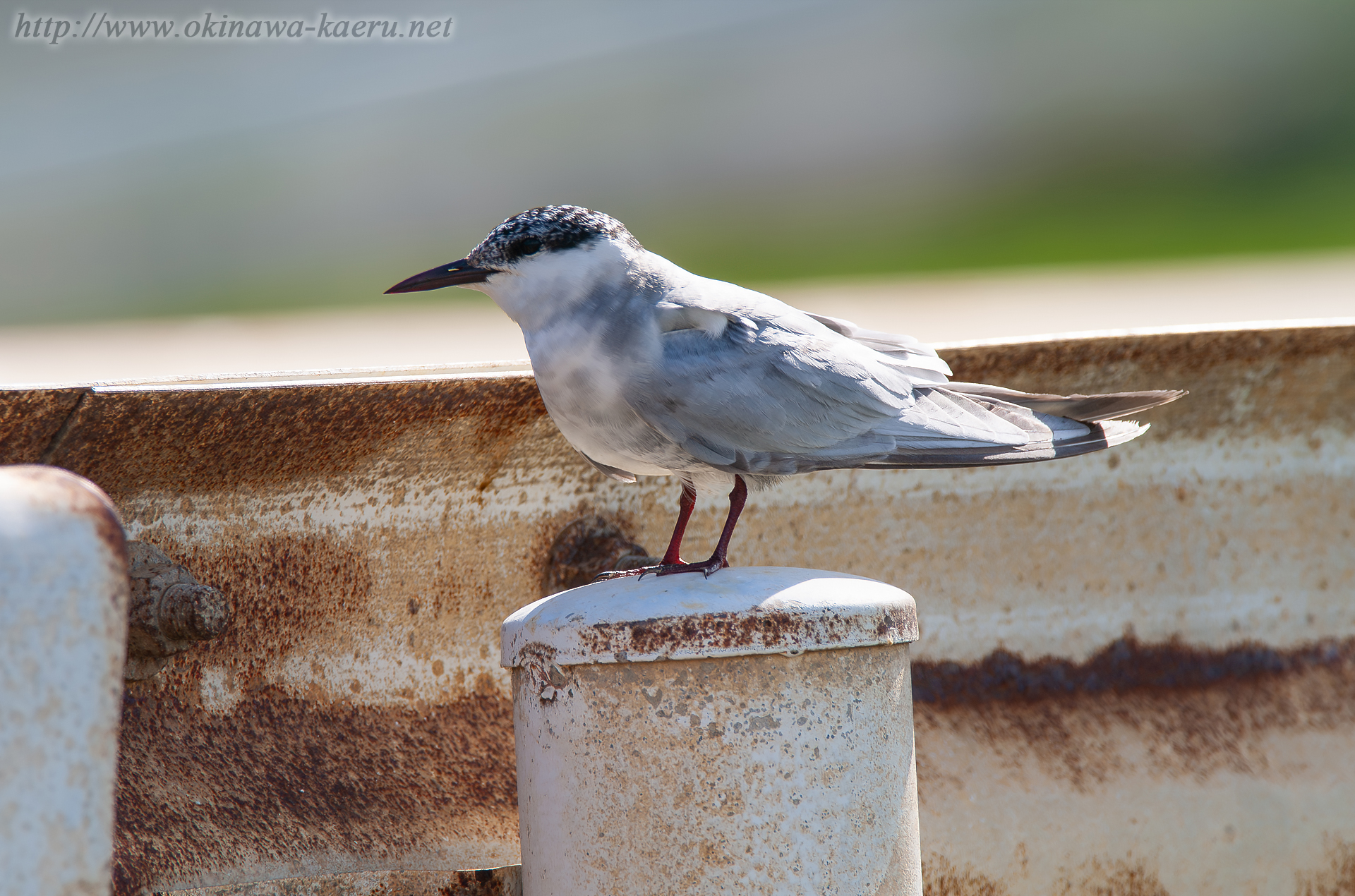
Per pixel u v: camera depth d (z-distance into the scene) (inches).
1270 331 293.4
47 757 137.0
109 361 537.6
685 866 189.0
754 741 189.5
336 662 244.2
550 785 199.5
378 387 230.2
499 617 266.4
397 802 241.4
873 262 1278.3
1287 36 1886.1
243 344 631.8
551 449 270.7
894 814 200.5
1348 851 289.3
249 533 234.8
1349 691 308.2
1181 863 279.7
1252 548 313.0
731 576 203.8
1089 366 292.8
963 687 291.1
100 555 142.6
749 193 1710.1
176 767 221.0
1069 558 303.7
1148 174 1633.9
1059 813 277.3
